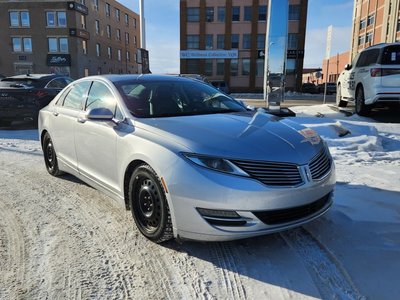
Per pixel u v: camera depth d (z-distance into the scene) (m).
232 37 46.88
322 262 3.07
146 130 3.52
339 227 3.67
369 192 4.65
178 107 4.19
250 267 3.03
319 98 31.59
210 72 47.69
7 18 46.09
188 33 47.28
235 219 2.93
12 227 3.85
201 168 2.98
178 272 2.98
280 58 9.95
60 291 2.74
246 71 47.22
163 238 3.29
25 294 2.71
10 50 46.66
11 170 6.12
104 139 3.96
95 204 4.48
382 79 9.20
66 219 4.04
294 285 2.77
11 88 10.26
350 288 2.71
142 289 2.77
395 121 9.68
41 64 46.66
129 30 67.44
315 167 3.27
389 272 2.89
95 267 3.06
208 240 3.01
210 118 3.82
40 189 5.09
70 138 4.79
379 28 56.72
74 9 45.47
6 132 10.25
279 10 9.73
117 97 4.10
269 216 3.02
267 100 10.17
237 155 3.00
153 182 3.27
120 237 3.59
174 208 3.07
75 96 5.00
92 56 51.62
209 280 2.86
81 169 4.63
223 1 46.19
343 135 7.75
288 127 3.77
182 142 3.17
